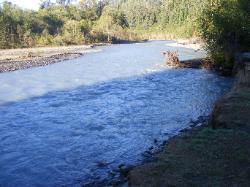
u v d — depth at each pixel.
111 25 96.62
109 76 30.97
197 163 9.15
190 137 11.41
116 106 20.31
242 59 27.34
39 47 68.62
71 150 13.68
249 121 12.00
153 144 13.87
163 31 111.25
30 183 11.00
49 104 21.31
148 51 54.31
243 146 9.91
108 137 15.05
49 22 85.38
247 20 31.62
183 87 25.06
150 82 27.45
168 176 8.59
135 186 8.40
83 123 17.20
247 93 15.74
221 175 8.42
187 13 105.25
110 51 56.62
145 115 18.20
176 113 18.31
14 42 68.69
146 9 123.62
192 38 77.06
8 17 73.06
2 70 35.62
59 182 10.98
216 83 26.09
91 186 10.41
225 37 31.56
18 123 17.47
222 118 12.55
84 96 23.25
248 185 7.90
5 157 13.13
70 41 76.75
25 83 28.69
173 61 36.19
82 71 34.38
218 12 31.66
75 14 104.75
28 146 14.25
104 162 12.34
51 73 33.62
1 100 22.69
